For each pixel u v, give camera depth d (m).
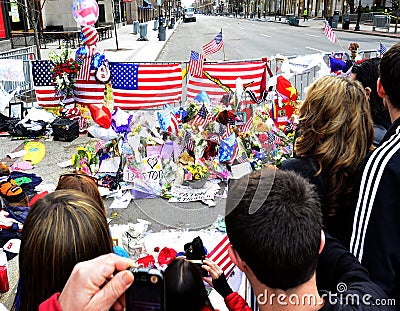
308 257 1.14
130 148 2.85
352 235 1.56
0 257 3.37
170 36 36.53
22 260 1.41
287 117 5.89
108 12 36.47
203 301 1.54
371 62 2.54
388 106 1.76
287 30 40.75
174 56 21.25
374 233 1.46
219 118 3.70
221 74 6.98
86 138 7.38
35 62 7.76
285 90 5.87
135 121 3.23
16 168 5.93
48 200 1.49
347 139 1.67
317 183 1.68
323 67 6.96
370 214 1.48
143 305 1.05
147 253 3.47
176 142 3.22
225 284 1.86
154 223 4.12
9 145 7.08
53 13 25.94
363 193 1.52
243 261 1.21
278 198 1.20
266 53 20.36
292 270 1.13
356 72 2.58
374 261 1.45
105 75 7.33
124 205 4.57
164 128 3.23
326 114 1.70
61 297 0.96
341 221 1.72
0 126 7.64
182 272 1.51
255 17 84.25
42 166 6.14
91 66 7.43
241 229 1.18
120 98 7.57
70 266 1.36
